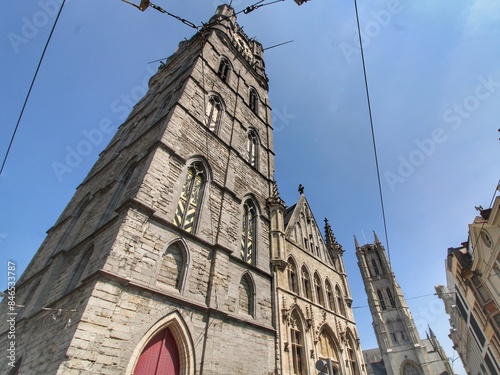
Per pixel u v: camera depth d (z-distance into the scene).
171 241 14.58
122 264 11.87
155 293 12.35
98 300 10.44
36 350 11.84
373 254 97.81
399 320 80.25
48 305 13.73
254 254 20.80
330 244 34.06
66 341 9.48
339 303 27.95
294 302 20.58
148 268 12.80
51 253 20.11
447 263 46.16
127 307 11.18
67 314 11.04
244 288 18.11
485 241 31.31
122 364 10.05
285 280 21.16
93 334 9.77
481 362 54.00
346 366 22.31
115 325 10.50
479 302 36.34
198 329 13.23
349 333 25.58
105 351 9.82
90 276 11.13
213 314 14.16
